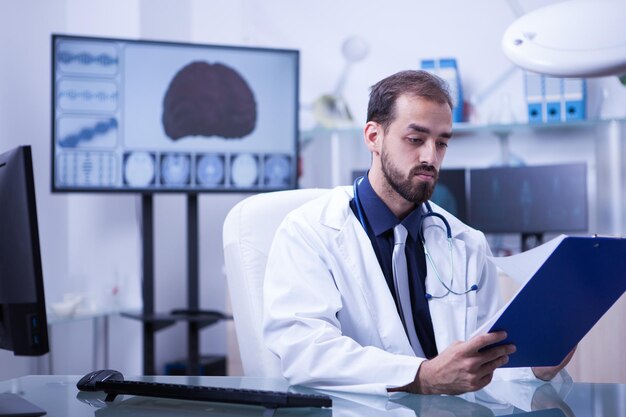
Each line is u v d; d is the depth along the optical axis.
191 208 3.44
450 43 3.83
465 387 1.20
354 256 1.59
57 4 3.52
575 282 1.14
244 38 4.09
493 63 3.77
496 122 3.65
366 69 3.96
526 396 1.17
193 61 3.33
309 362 1.34
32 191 1.01
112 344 3.59
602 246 1.10
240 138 3.39
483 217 3.52
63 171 3.19
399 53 3.91
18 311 1.03
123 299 3.56
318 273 1.53
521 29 1.55
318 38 4.01
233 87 3.38
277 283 1.52
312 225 1.60
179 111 3.32
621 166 3.56
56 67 3.19
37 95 3.36
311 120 4.01
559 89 3.48
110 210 3.59
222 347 4.17
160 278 3.89
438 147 1.55
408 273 1.64
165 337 4.00
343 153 3.95
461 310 1.62
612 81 3.57
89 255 3.55
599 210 3.60
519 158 3.73
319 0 4.01
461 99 3.65
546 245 1.17
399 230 1.63
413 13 3.89
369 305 1.56
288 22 4.05
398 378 1.25
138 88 3.28
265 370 1.54
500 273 2.95
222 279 4.12
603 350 2.54
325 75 4.00
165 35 3.87
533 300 1.12
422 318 1.62
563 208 3.41
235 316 1.61
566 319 1.22
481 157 3.78
